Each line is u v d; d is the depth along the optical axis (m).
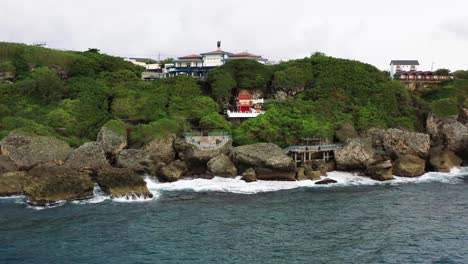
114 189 58.44
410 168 74.31
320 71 105.94
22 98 84.88
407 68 136.75
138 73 108.19
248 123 82.00
